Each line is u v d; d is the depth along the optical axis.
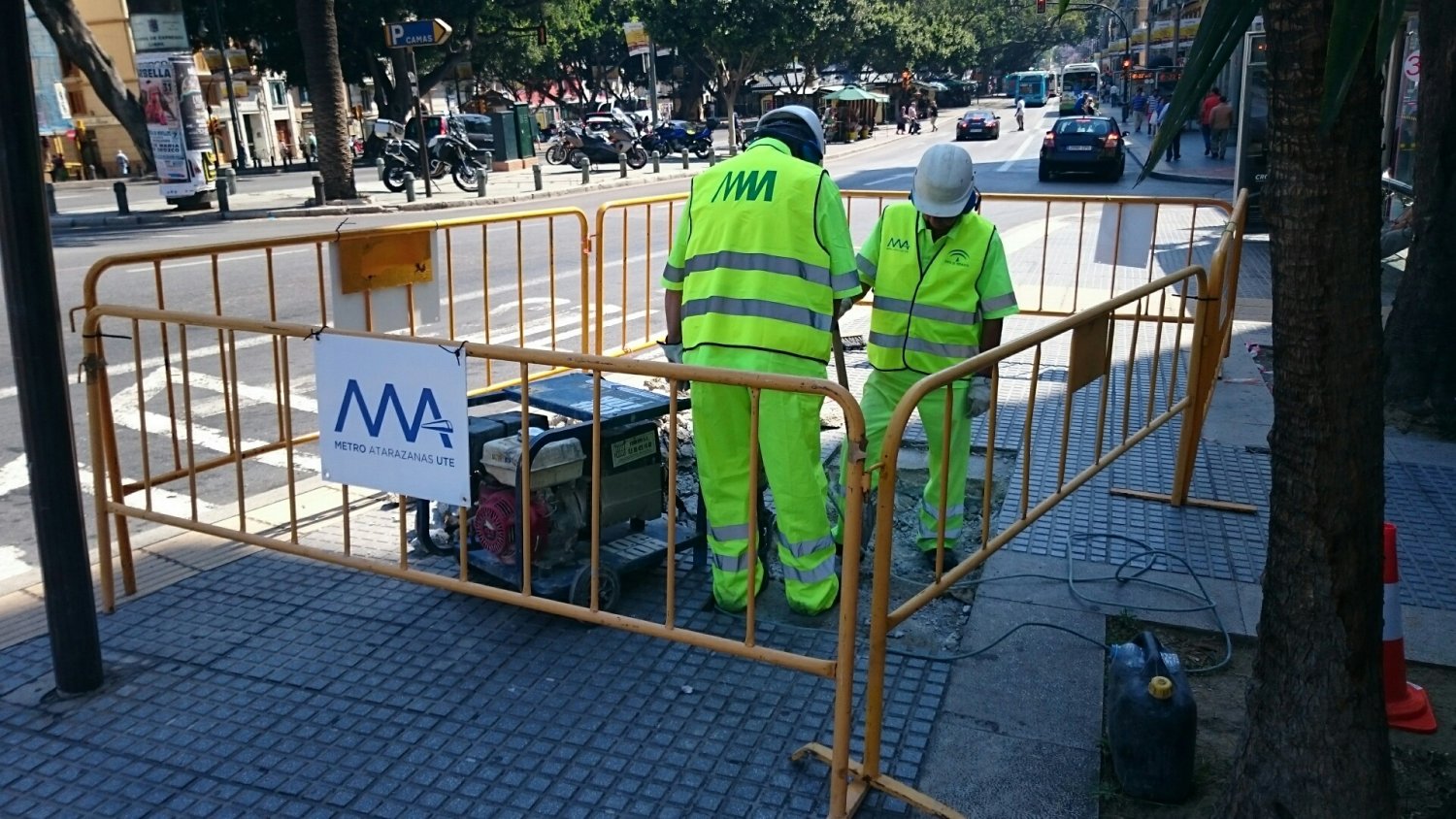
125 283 12.21
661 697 3.78
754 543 3.22
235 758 3.44
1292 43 2.44
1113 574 4.71
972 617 4.32
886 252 4.73
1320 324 2.58
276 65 40.50
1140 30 77.75
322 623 4.32
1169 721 3.13
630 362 3.34
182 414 7.53
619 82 77.44
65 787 3.31
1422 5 6.48
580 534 4.56
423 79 40.88
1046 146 27.03
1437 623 4.29
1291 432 2.71
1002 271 4.64
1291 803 2.81
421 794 3.26
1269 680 2.87
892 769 3.36
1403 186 11.38
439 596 4.55
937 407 4.70
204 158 22.81
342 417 3.90
